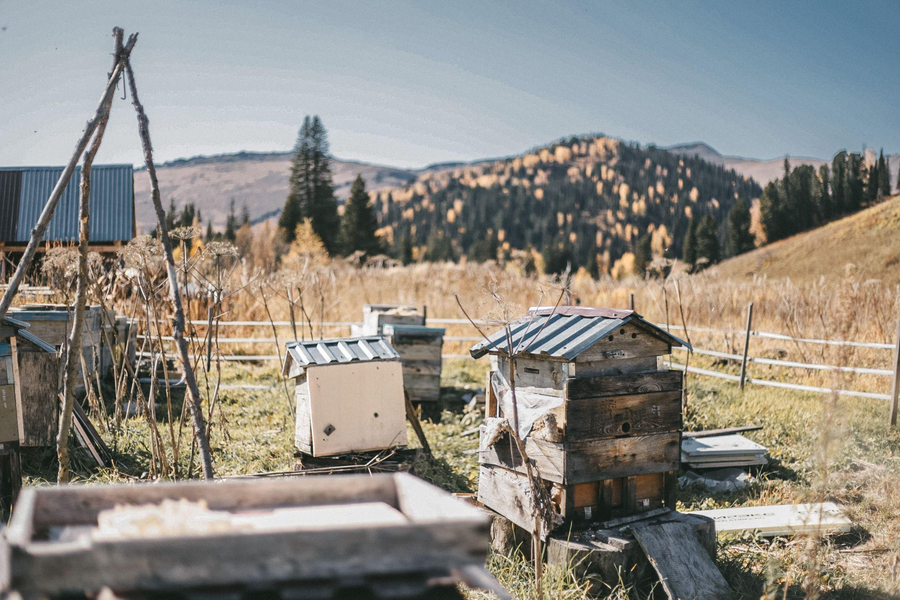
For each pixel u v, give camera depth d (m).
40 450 7.43
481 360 14.47
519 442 4.79
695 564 5.08
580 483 5.30
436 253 137.62
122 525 2.17
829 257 62.22
